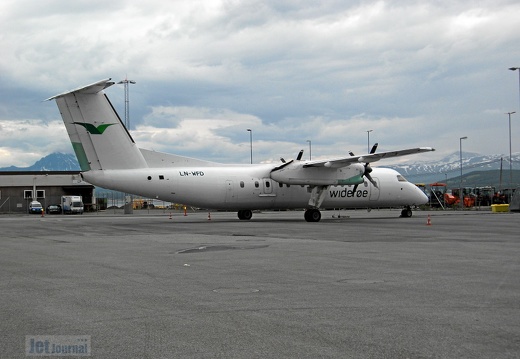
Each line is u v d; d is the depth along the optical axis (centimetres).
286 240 2375
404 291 1158
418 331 840
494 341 784
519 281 1277
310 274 1403
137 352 755
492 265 1547
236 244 2208
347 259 1698
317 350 755
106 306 1038
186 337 823
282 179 3878
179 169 3738
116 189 3569
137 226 3566
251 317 938
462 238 2436
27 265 1620
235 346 777
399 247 2047
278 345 779
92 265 1608
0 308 1029
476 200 8531
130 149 3597
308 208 4188
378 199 4394
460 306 1009
